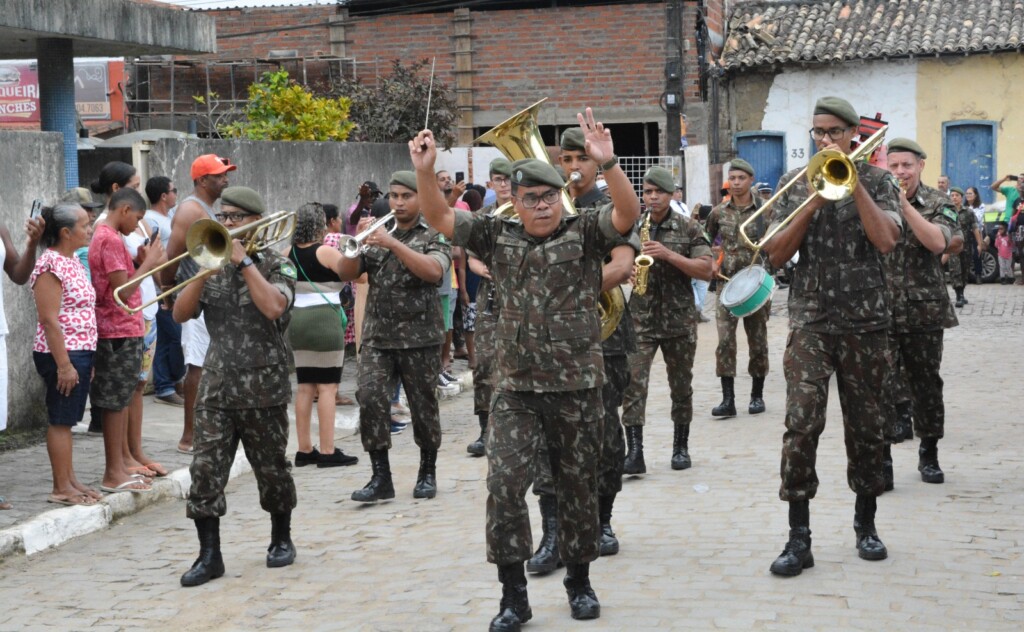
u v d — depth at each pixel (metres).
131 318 8.21
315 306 9.34
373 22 23.83
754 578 6.18
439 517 7.88
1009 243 23.98
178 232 7.91
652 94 23.31
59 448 7.91
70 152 12.62
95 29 11.80
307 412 9.57
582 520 5.65
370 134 20.47
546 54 23.50
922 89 26.56
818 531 7.03
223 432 6.58
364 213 13.05
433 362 8.35
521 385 5.57
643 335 8.74
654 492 8.23
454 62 23.75
